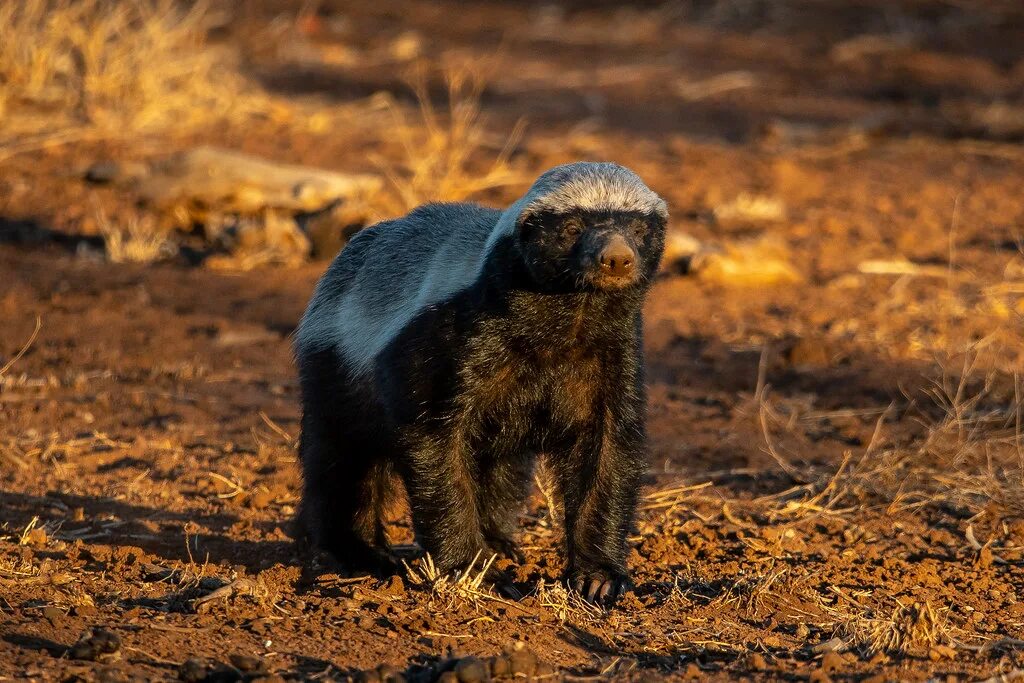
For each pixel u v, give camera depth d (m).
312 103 25.69
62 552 9.08
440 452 8.60
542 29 35.16
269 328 15.07
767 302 16.17
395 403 8.60
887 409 12.61
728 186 21.16
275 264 17.34
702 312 15.75
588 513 8.91
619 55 32.41
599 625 8.07
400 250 9.22
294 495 10.78
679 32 34.94
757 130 25.30
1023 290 16.20
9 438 11.66
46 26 23.42
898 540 9.97
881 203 20.42
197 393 13.12
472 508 8.81
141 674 6.95
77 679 6.77
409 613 8.02
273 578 8.81
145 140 21.84
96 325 14.80
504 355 8.48
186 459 11.46
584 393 8.86
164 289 16.14
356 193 18.88
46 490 10.59
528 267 8.27
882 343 14.66
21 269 16.56
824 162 23.19
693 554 9.56
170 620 7.79
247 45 30.88
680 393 13.44
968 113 26.89
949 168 22.70
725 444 12.12
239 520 10.20
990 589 8.88
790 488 11.16
